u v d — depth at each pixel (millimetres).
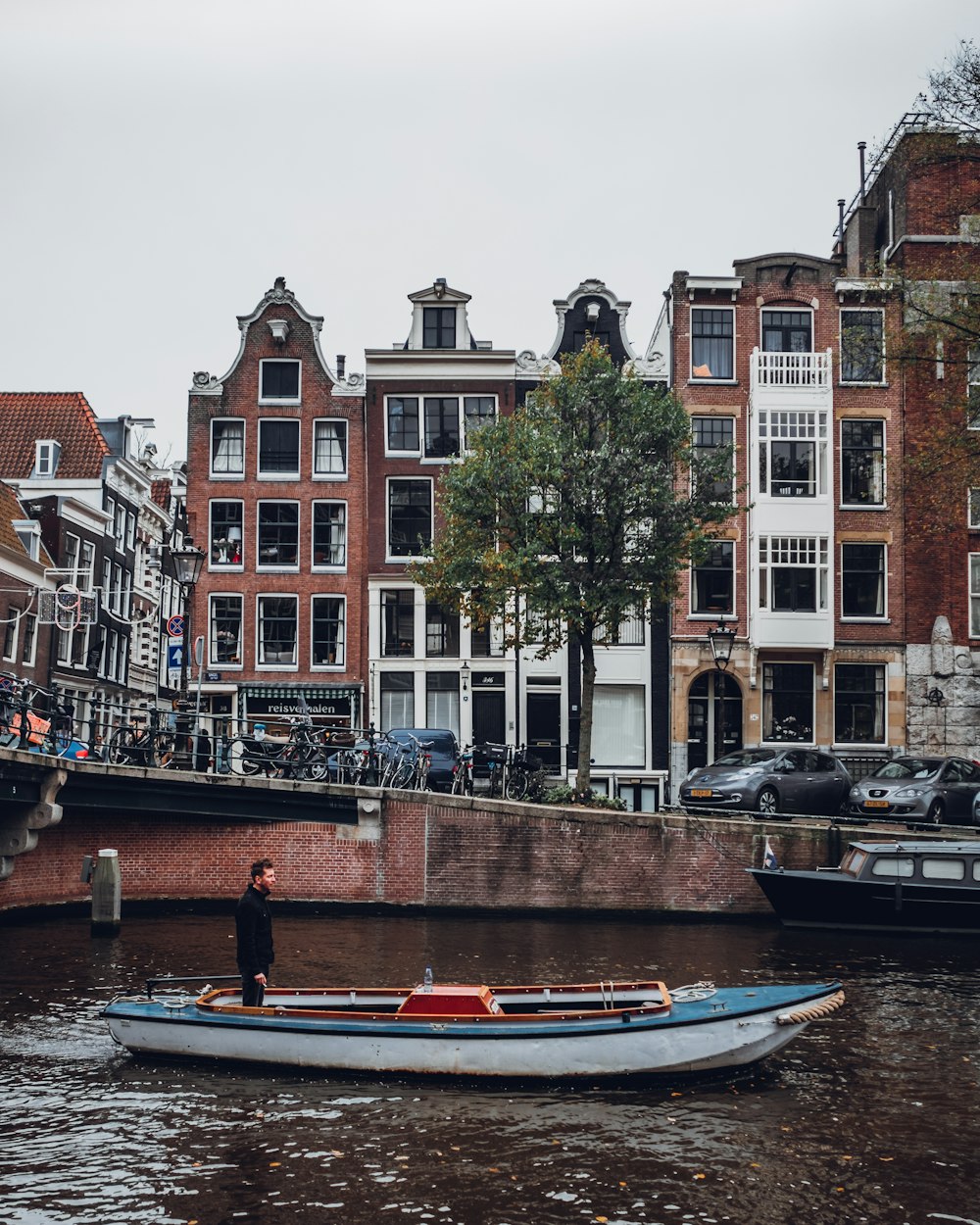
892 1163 11938
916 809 26906
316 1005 15516
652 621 34562
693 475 31859
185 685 35562
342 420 37969
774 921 26359
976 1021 17391
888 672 36812
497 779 30531
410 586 37250
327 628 37375
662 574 30047
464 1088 14133
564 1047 14164
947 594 37031
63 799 25047
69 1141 12375
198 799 26469
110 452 42656
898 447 37500
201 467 37656
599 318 38219
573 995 15359
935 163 29938
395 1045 14320
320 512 37688
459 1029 14273
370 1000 15461
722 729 36844
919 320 29719
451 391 37844
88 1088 14023
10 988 18734
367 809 27062
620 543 29969
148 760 26859
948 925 24266
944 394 33312
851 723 36844
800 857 26562
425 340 38438
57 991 18547
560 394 30453
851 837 26547
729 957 21828
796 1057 15453
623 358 38094
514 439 30328
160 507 50219
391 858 27062
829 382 36938
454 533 31422
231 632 37188
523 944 23125
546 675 36750
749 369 37406
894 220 38656
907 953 22625
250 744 32688
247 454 37719
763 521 36500
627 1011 14312
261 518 37594
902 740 36656
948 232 37344
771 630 36125
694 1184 11422
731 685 37094
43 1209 10742
